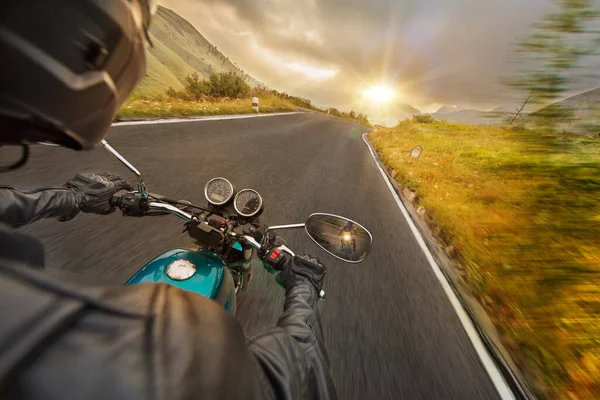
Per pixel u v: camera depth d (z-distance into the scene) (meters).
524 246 4.41
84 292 0.43
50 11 0.50
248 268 2.40
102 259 3.02
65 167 4.49
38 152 4.66
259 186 6.02
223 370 0.54
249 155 8.05
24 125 0.60
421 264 4.68
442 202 7.73
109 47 0.65
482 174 9.34
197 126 9.67
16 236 0.45
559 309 3.68
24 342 0.28
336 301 3.29
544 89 3.46
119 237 3.35
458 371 2.83
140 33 0.75
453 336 3.26
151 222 3.72
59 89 0.58
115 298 0.48
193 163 6.25
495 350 3.20
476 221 6.25
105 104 0.75
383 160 14.27
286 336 0.94
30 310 0.32
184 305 0.60
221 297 1.70
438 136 23.48
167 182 5.08
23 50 0.50
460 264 4.93
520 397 2.72
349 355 2.69
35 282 0.37
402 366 2.71
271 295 3.04
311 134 15.68
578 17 3.06
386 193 8.43
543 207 4.24
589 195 3.79
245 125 12.49
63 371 0.30
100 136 0.82
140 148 6.23
